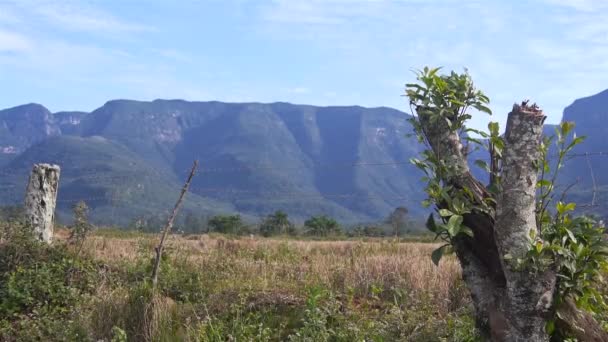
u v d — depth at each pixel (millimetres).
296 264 11648
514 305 5297
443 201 5750
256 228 39219
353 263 11320
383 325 7980
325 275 10383
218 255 12516
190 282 9875
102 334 8008
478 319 5633
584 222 5535
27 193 12344
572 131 5621
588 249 5395
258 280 9992
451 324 7727
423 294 9125
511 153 5332
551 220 5656
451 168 5707
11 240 10562
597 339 5551
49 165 12539
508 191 5309
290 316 8430
